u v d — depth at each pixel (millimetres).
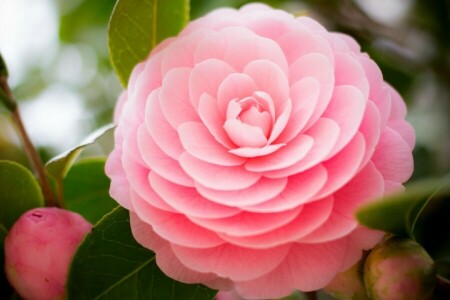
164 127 305
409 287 298
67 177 373
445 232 374
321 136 297
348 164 290
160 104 305
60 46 632
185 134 302
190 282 300
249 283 296
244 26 321
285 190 293
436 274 305
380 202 279
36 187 346
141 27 348
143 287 318
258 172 297
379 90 306
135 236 302
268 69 312
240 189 293
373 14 533
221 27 323
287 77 312
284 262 297
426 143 481
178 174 296
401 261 299
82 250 316
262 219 289
